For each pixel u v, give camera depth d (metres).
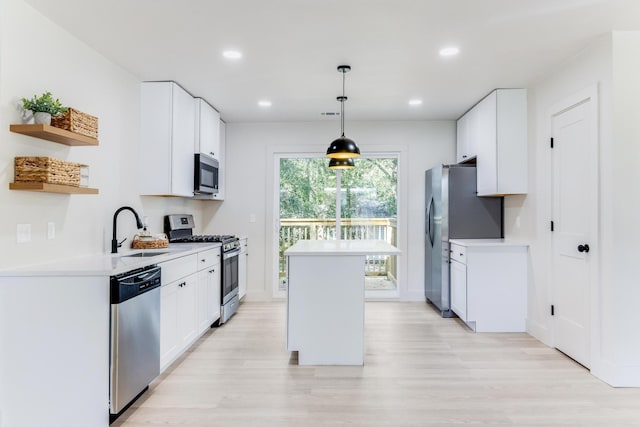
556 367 2.99
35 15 2.33
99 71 2.96
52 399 2.14
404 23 2.52
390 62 3.18
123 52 2.95
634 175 2.65
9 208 2.14
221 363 3.08
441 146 5.20
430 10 2.36
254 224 5.30
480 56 3.06
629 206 2.65
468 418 2.24
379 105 4.46
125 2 2.25
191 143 4.00
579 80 3.02
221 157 5.10
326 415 2.28
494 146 3.93
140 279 2.36
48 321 2.12
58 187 2.25
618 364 2.64
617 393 2.55
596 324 2.80
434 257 4.78
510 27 2.58
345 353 3.08
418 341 3.62
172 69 3.30
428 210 5.02
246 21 2.49
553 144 3.42
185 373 2.89
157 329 2.58
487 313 3.91
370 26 2.56
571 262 3.15
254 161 5.30
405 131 5.22
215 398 2.49
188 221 4.53
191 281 3.29
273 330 3.95
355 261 3.10
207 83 3.67
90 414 2.11
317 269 3.10
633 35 2.65
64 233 2.56
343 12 2.38
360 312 3.09
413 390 2.60
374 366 3.03
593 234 2.84
